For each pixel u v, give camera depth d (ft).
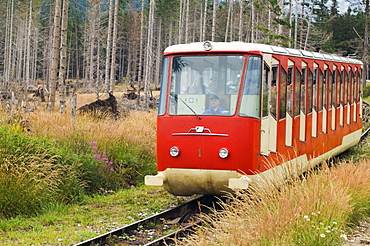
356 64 58.59
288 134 37.22
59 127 47.34
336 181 31.07
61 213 33.14
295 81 38.52
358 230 28.43
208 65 33.04
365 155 57.67
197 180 32.53
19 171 33.71
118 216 33.24
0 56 265.95
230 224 24.00
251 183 30.73
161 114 33.35
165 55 34.27
